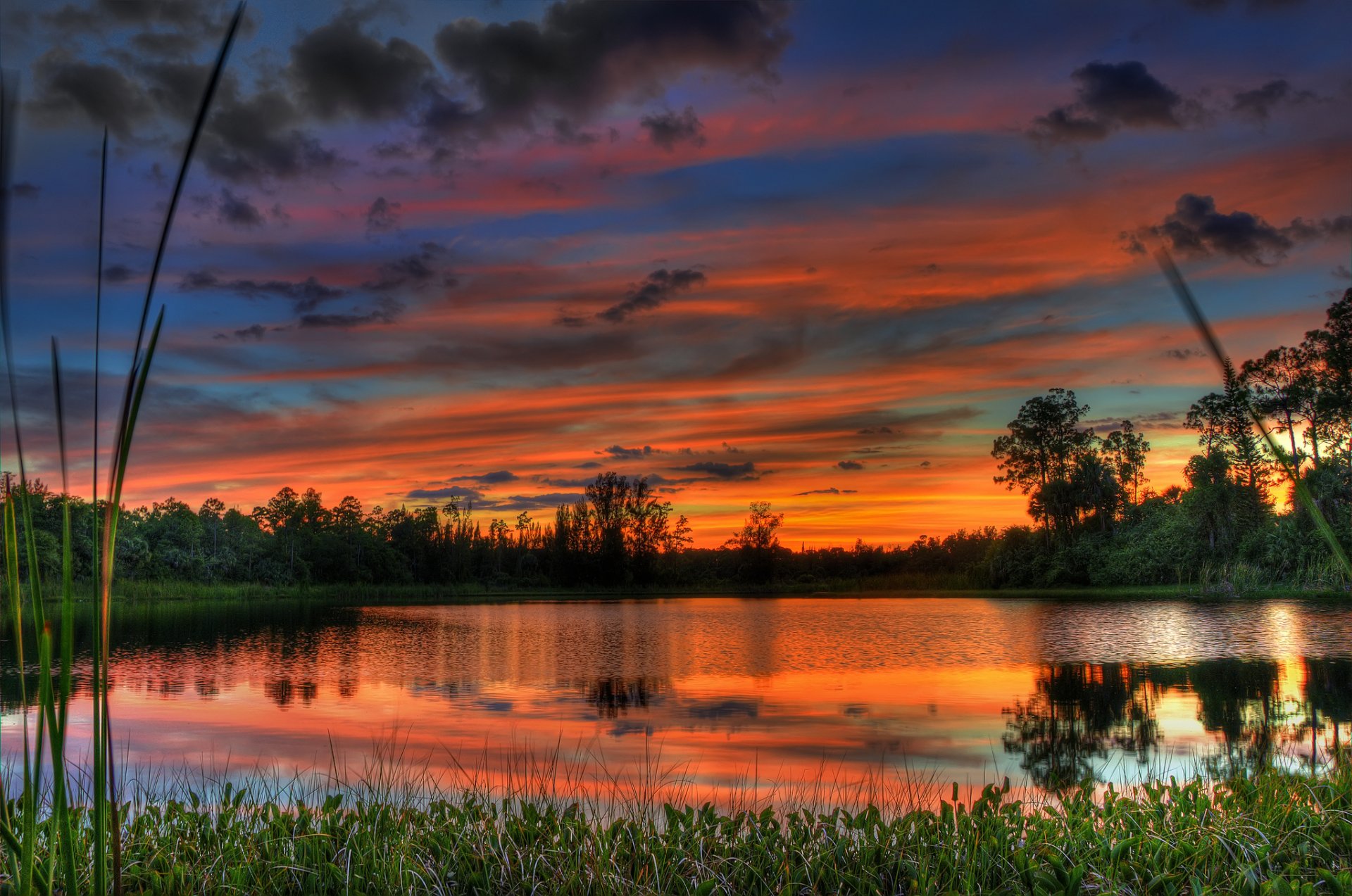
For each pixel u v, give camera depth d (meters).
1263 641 20.17
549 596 56.78
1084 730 10.44
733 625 28.83
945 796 6.73
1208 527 42.62
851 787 7.02
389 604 46.06
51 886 1.99
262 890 3.97
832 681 14.98
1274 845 4.30
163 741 9.63
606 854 4.36
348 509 71.62
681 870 4.28
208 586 53.97
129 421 1.76
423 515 69.31
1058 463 54.72
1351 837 4.36
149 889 3.88
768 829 4.67
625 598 54.59
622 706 12.44
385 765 8.21
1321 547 35.62
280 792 6.19
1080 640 21.62
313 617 33.97
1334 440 33.16
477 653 19.94
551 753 8.98
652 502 67.88
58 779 1.86
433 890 4.04
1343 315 28.20
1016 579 53.28
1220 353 1.49
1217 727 10.52
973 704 12.53
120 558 52.69
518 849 4.43
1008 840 4.43
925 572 68.62
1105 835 4.44
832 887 4.11
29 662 16.14
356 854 4.37
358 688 14.23
